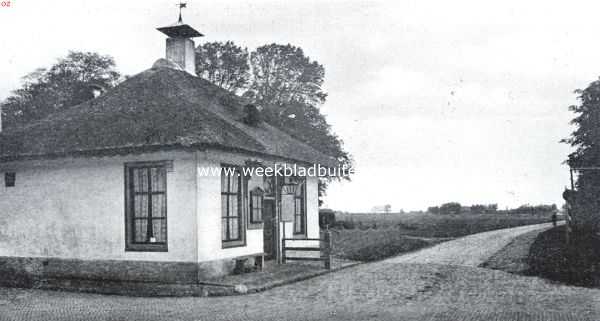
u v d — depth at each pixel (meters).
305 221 19.69
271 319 9.23
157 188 13.70
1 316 9.99
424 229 42.38
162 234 13.56
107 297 12.30
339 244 26.64
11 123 34.81
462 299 11.15
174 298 11.91
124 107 15.39
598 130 38.56
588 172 34.47
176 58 19.84
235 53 39.16
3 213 15.35
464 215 74.38
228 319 9.30
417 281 13.79
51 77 36.75
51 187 14.78
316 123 38.78
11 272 15.09
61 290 13.66
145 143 12.93
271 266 16.39
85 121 15.12
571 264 16.73
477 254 20.83
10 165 15.34
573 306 10.23
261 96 38.72
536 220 53.75
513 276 14.72
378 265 17.64
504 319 8.97
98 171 14.21
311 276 14.78
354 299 11.27
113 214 13.96
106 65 37.94
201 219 13.23
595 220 31.92
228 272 14.23
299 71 39.38
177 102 14.97
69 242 14.43
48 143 14.40
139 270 13.53
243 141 14.28
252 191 15.79
